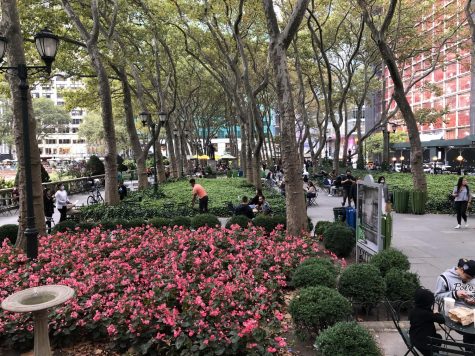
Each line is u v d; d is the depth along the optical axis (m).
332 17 26.59
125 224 11.88
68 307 5.36
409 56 25.83
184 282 5.84
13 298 4.65
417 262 9.18
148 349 4.85
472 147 33.97
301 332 5.29
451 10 23.58
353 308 5.98
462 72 45.16
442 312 4.94
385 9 24.22
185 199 19.39
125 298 5.48
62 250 8.48
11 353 5.28
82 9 18.08
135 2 19.41
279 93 10.05
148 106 36.41
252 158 26.75
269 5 9.82
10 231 11.06
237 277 6.33
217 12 18.09
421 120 31.59
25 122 7.58
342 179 23.66
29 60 18.91
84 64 21.33
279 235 9.67
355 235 9.54
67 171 38.34
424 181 16.92
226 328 4.81
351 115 73.00
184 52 27.12
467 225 13.89
